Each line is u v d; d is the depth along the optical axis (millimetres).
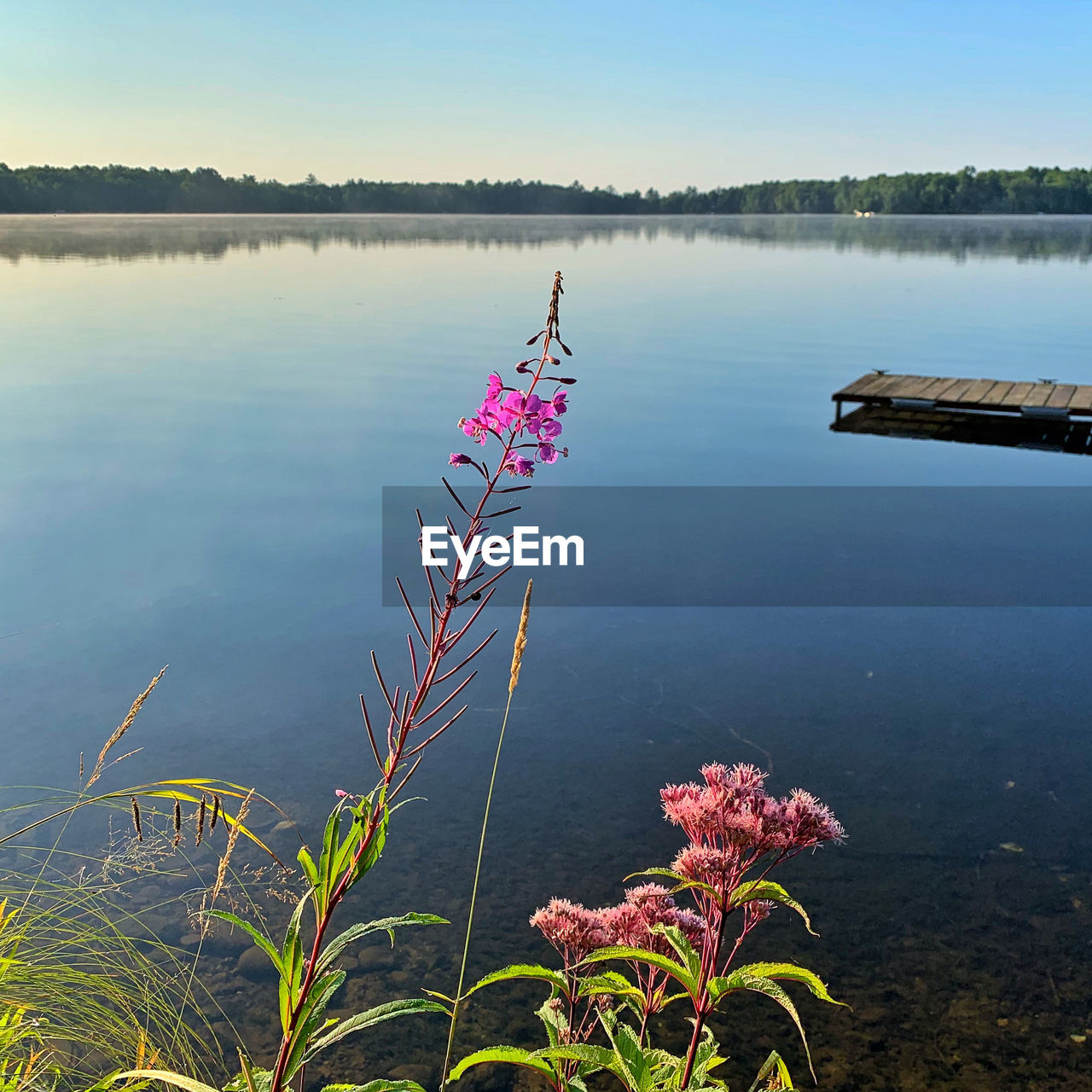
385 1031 3352
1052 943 3791
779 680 5941
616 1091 3094
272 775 4742
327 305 30062
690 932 2447
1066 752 5137
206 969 3484
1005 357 19547
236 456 11109
